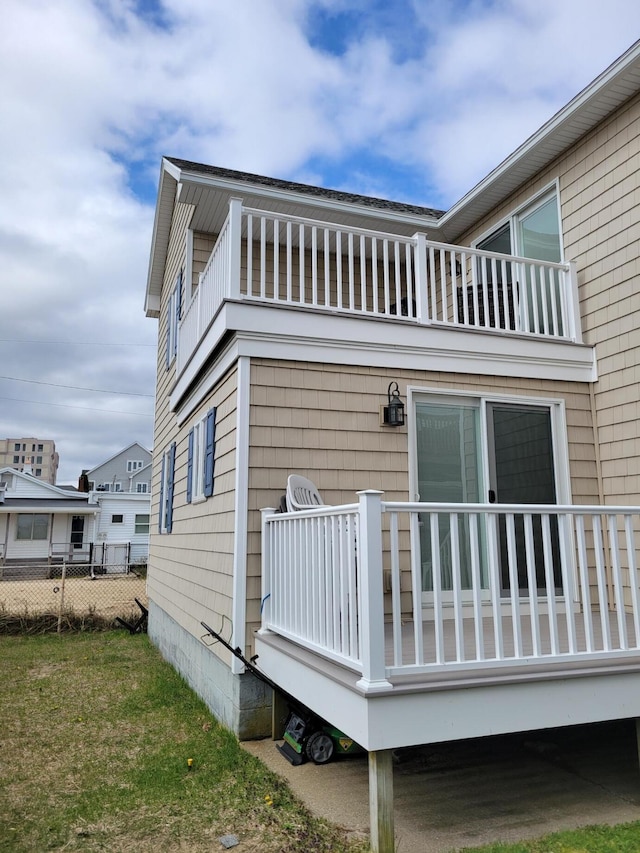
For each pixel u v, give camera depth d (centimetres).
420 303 559
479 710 298
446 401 561
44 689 648
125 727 503
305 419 504
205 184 681
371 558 292
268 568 459
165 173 865
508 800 350
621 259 577
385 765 281
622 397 573
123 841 306
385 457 525
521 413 584
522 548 559
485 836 304
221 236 567
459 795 358
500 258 601
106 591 1731
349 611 313
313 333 514
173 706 570
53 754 439
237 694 454
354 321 529
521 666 315
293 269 799
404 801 349
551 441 591
